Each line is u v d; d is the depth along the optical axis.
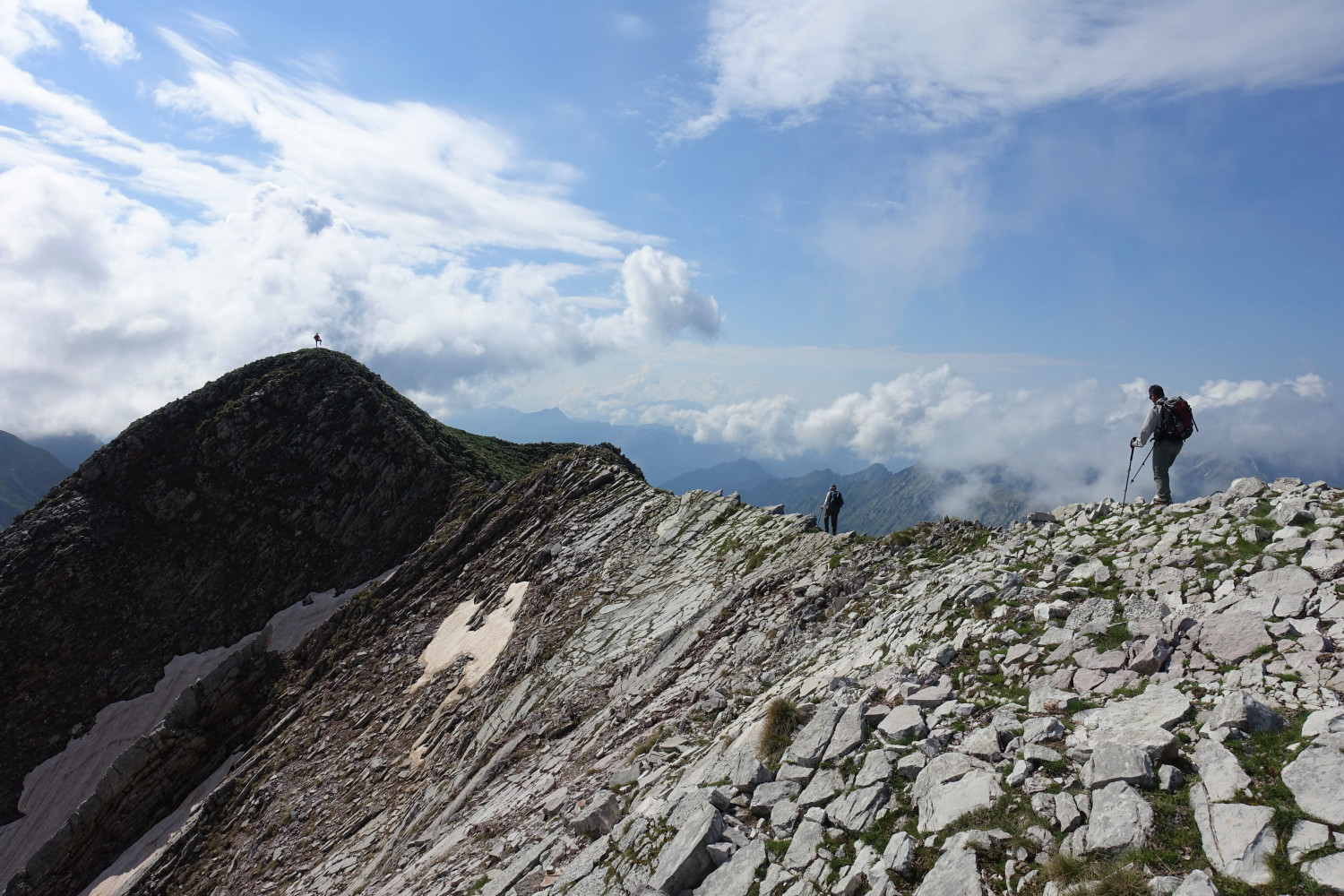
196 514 87.25
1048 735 9.96
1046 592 14.51
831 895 9.11
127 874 45.19
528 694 32.31
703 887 10.47
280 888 31.11
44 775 65.69
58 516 84.00
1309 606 10.41
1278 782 7.58
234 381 100.50
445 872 18.56
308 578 84.06
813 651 19.64
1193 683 9.98
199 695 53.69
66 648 75.50
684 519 42.91
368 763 37.97
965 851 8.52
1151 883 7.06
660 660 27.55
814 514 33.81
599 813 14.34
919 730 11.55
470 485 88.75
